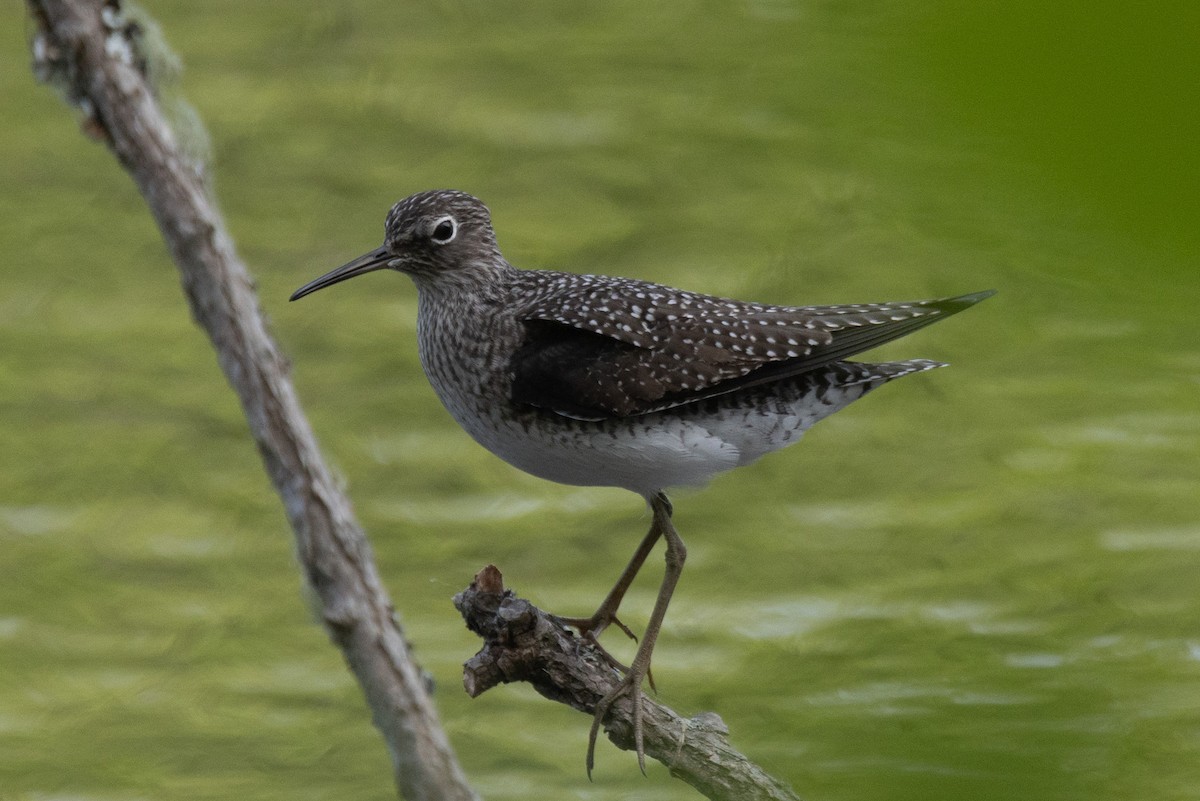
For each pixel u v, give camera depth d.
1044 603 17.36
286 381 3.97
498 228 25.23
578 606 17.73
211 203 3.91
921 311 11.78
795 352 11.47
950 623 16.89
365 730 16.27
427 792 4.12
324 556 4.02
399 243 12.09
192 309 3.92
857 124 3.69
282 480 3.97
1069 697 5.15
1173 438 20.81
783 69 4.36
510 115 28.69
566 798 14.98
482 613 9.30
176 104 4.02
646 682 12.41
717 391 11.39
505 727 16.09
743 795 9.41
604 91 29.39
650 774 15.31
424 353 12.33
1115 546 18.59
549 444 11.64
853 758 4.46
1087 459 20.44
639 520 19.69
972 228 3.30
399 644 4.15
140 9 4.10
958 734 4.46
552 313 11.54
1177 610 16.92
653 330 11.40
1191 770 11.78
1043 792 4.11
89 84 3.86
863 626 17.00
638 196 25.97
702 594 17.98
